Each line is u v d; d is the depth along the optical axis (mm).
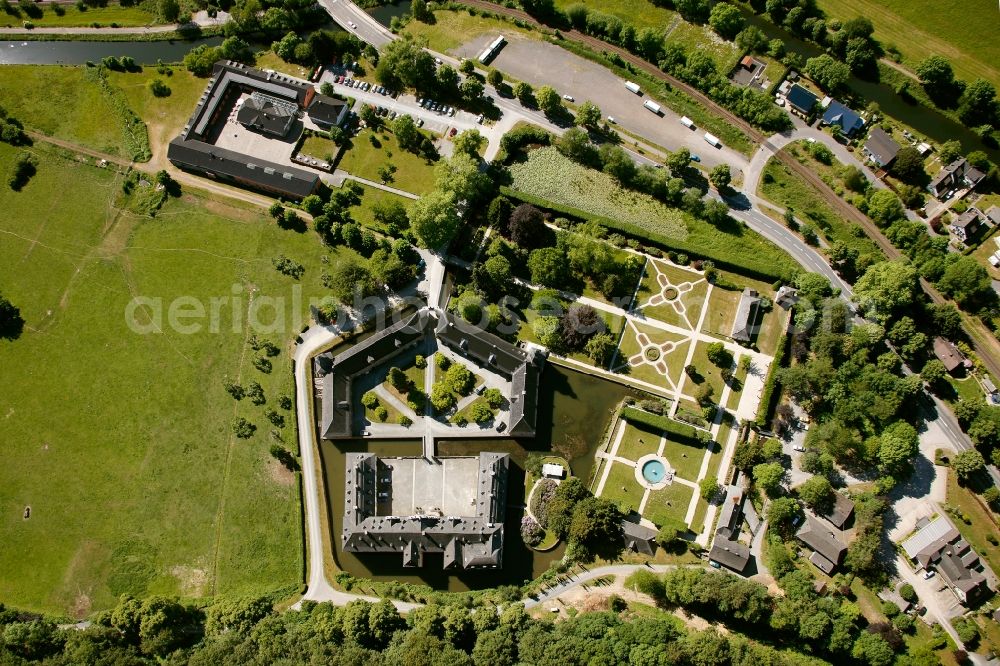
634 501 164875
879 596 155375
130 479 173250
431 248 186750
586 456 169625
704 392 169375
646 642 145125
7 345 187125
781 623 147500
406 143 198625
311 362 179625
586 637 147250
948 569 153500
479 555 155250
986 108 190500
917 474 164625
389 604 154875
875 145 189625
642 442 169000
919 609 153875
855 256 177625
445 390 172750
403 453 171500
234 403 177500
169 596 163750
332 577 163625
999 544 157375
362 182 196750
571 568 160500
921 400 169500
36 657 158125
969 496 161875
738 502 162375
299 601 161875
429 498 166875
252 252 191125
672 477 166000
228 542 167250
